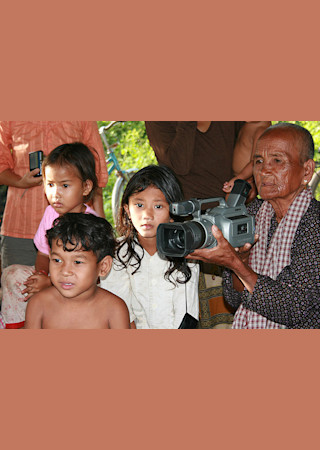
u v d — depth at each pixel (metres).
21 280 3.35
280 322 2.56
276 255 2.62
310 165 2.61
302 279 2.50
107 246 2.64
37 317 2.68
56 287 2.59
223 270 3.11
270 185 2.58
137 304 2.96
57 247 2.56
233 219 2.52
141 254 2.93
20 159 3.89
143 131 6.77
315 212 2.58
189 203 2.46
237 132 4.55
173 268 2.86
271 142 2.59
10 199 3.92
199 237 2.40
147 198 2.76
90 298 2.67
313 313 2.59
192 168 4.52
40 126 3.88
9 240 3.90
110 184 6.64
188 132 4.38
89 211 3.42
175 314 2.94
